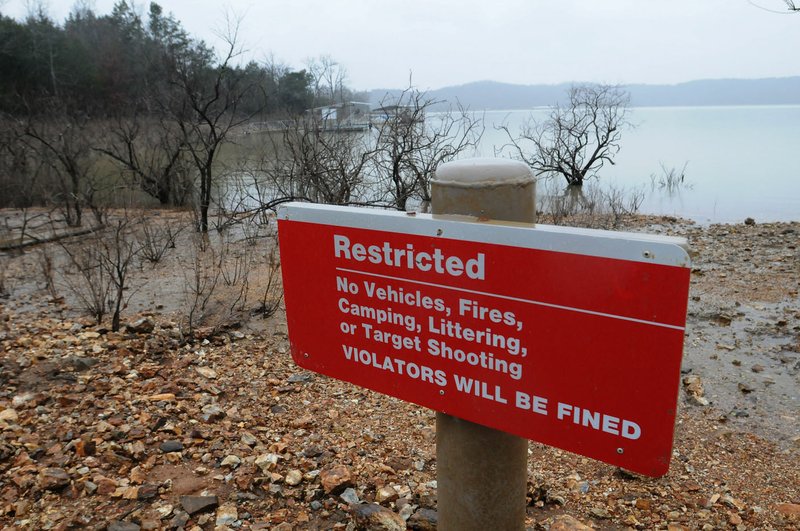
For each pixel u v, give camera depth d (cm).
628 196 2083
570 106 2755
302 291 193
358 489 296
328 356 190
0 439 326
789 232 1175
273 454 315
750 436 403
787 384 487
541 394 144
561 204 1684
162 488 283
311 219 182
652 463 130
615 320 129
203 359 496
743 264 882
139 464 306
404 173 1267
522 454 166
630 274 124
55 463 300
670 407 125
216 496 277
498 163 148
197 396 405
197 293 618
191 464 311
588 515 292
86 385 418
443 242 151
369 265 170
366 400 429
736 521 286
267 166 1502
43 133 1773
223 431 351
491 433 161
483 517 168
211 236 1112
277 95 1661
